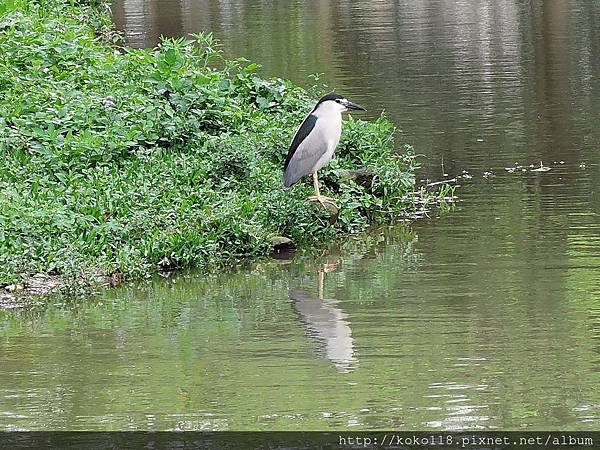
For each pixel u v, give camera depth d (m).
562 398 9.22
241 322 11.35
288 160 14.47
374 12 34.44
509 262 13.00
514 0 36.47
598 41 28.02
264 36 29.66
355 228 14.83
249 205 14.15
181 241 13.30
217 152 15.19
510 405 9.12
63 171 14.89
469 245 13.77
